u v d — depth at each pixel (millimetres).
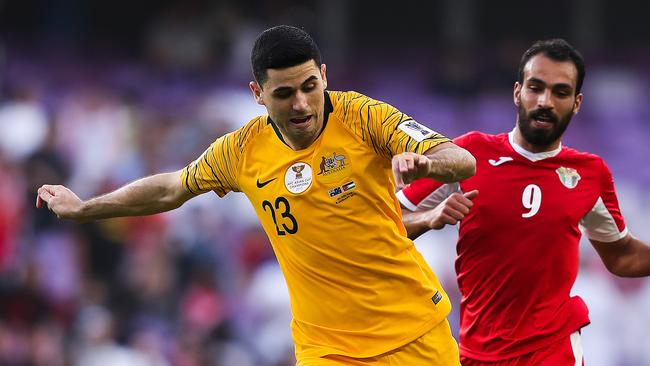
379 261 17562
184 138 55656
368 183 17141
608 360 44656
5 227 47031
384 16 73375
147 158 54406
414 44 73188
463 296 21141
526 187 20422
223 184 18266
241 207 51406
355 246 17391
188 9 67688
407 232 19906
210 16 66938
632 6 73375
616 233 21312
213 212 50125
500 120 64000
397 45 72938
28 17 69688
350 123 17078
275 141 17516
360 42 73000
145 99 60969
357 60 71250
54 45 67812
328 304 17891
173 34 66688
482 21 73938
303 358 18406
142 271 47250
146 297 46969
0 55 65375
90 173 52469
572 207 20406
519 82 20750
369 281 17656
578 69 20266
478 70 65375
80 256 47594
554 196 20391
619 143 66000
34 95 56594
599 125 67125
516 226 20312
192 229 49000
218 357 45406
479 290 20719
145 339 44844
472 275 20750
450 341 18328
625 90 69125
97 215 18891
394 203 17641
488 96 64938
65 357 44594
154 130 55875
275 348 45562
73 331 45250
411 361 17953
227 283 48344
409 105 66625
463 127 63938
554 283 20469
